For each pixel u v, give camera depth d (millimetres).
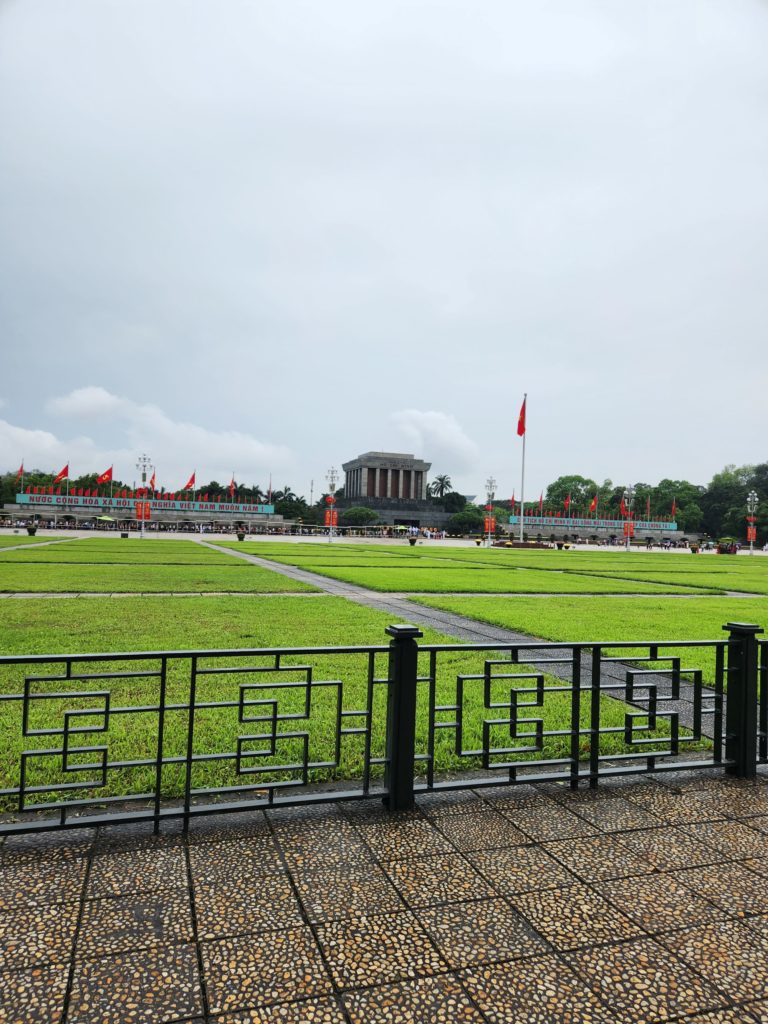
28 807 3703
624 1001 2611
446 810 4434
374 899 3283
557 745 5961
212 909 3148
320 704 7059
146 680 7809
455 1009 2543
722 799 4754
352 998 2586
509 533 101000
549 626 12469
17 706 6680
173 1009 2494
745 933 3086
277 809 4379
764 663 5375
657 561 45219
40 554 30609
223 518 100000
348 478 135875
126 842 3830
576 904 3297
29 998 2518
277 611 13414
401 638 4340
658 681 8742
